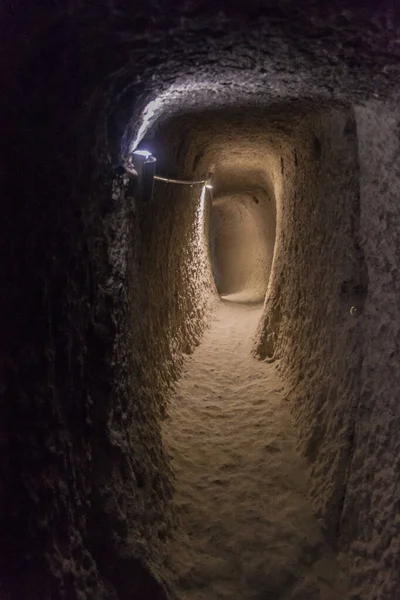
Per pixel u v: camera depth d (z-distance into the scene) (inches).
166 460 128.4
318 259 143.4
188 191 210.5
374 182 96.9
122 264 106.7
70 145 71.1
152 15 59.2
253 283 415.8
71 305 77.3
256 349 217.0
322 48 71.0
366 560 91.7
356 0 56.2
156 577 88.8
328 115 123.2
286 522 114.1
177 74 84.3
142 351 139.0
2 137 57.4
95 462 85.8
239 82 99.0
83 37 60.2
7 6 51.9
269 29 64.4
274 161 229.1
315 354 140.3
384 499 87.5
